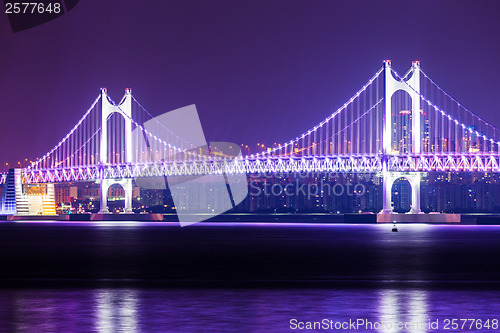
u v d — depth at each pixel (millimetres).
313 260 58125
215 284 36781
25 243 88312
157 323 24438
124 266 51844
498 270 48250
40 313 26406
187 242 90938
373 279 40844
